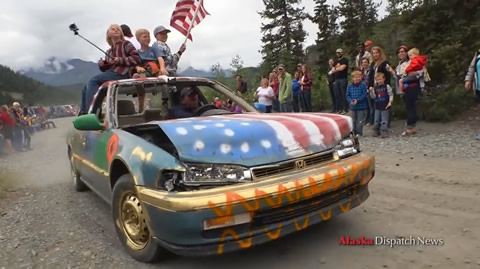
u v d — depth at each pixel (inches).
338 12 1277.1
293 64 1220.5
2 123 449.1
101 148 148.3
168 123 120.8
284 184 105.4
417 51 308.3
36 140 629.0
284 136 117.1
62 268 123.6
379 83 314.0
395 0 394.6
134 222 125.1
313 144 121.3
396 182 192.4
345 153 128.6
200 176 103.5
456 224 135.9
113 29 214.8
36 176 280.2
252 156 109.3
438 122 344.2
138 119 173.6
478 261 109.4
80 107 226.2
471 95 348.5
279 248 127.1
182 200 99.3
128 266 121.9
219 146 107.5
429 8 376.5
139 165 113.3
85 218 172.2
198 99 193.9
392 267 109.7
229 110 180.9
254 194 101.0
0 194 223.8
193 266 118.4
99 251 134.8
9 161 379.6
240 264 118.0
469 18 365.7
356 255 118.6
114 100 161.2
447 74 361.7
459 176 191.5
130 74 217.9
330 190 114.1
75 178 220.7
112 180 139.9
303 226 110.8
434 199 163.0
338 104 414.6
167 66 251.0
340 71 401.7
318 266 113.5
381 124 319.6
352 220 147.3
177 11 264.8
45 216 179.3
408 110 312.3
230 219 99.9
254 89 724.0
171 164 105.0
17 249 141.3
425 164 221.5
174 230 101.3
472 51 349.7
